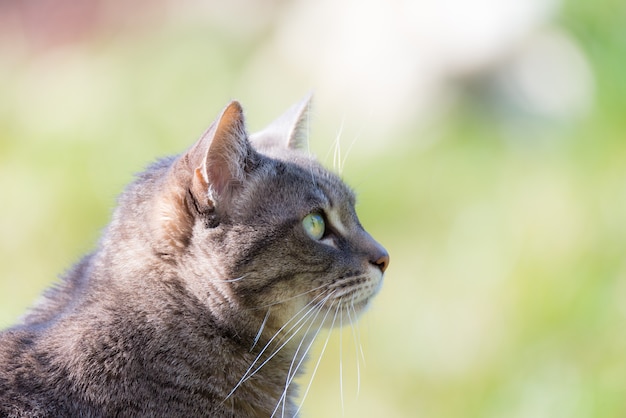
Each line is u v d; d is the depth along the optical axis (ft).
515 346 30.83
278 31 44.57
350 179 36.96
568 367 29.86
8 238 38.55
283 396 19.93
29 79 46.83
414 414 31.42
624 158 32.09
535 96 36.70
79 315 19.13
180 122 41.16
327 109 40.96
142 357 18.74
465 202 34.60
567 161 33.27
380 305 33.47
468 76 39.17
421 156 37.11
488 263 32.45
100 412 18.12
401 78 40.55
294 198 20.38
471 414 30.71
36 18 49.70
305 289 20.30
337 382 32.19
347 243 21.22
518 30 38.50
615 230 30.96
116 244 20.04
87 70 45.32
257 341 20.07
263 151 22.38
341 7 43.42
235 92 42.50
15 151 41.57
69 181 39.34
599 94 33.55
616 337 29.68
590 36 35.14
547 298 30.96
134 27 47.96
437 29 40.47
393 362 32.30
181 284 19.51
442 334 32.04
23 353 18.53
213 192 19.40
